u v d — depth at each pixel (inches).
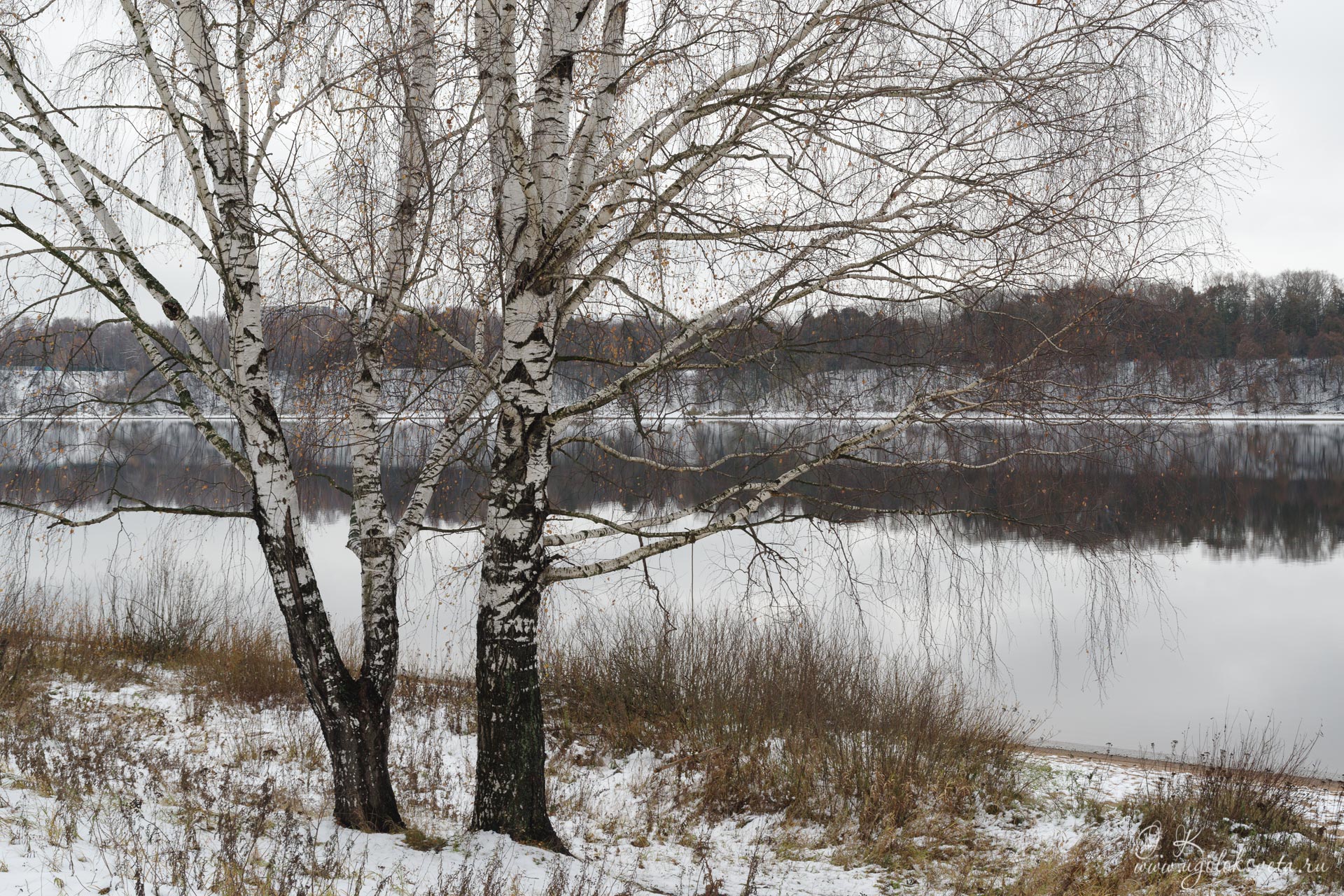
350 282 210.5
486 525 259.8
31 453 243.6
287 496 249.3
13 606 519.2
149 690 455.5
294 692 454.9
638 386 241.8
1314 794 382.6
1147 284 233.1
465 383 276.2
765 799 355.9
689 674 443.5
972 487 265.4
